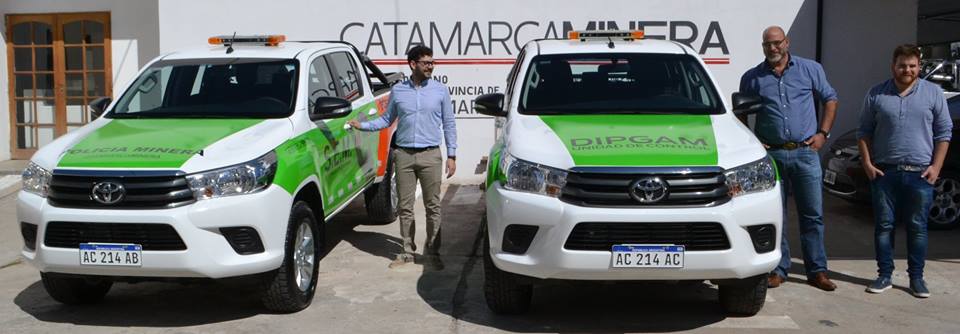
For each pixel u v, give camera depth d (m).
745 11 9.83
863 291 5.95
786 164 5.93
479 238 7.58
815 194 5.95
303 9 10.18
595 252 4.63
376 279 6.28
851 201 8.24
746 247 4.69
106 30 11.64
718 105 5.77
